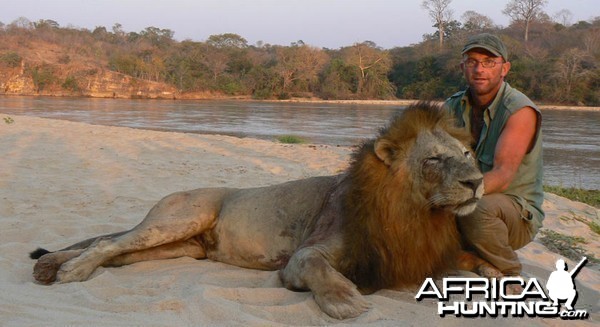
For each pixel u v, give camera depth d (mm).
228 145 15758
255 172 11375
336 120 38656
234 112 46562
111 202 7980
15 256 5430
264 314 3883
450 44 98938
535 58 80250
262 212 5020
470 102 4941
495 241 4477
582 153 22672
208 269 4930
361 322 3752
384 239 4258
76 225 6660
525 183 4660
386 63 89062
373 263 4312
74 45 96562
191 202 5184
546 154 22266
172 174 10594
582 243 7695
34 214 7105
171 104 58375
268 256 4953
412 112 4281
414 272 4320
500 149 4469
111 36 119000
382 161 4246
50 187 8812
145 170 10898
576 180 16203
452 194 3969
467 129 4500
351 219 4340
